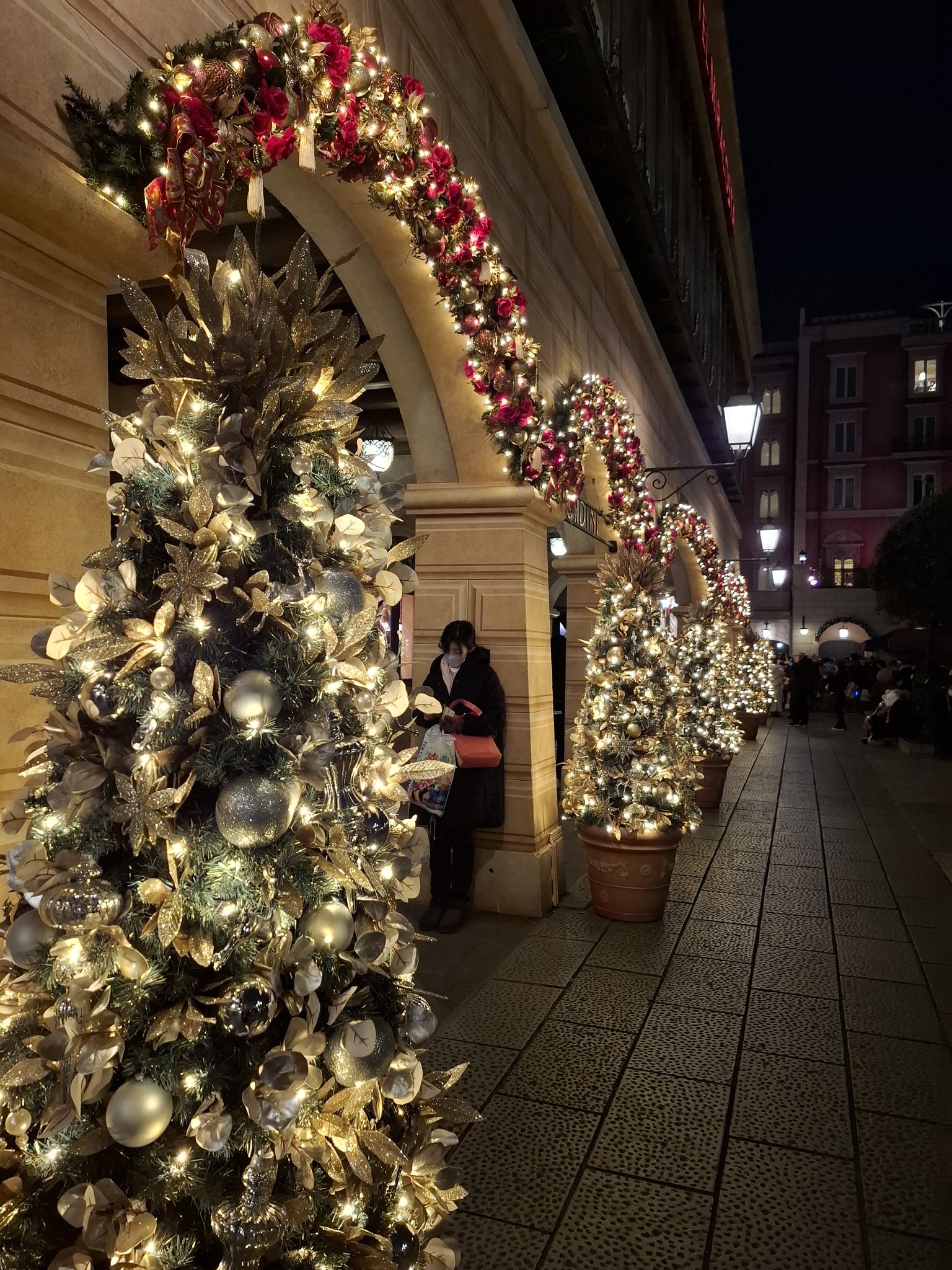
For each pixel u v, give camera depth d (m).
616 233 8.35
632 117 7.88
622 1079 3.01
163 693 1.28
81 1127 1.30
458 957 4.16
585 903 5.08
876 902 5.10
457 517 5.02
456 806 4.47
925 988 3.82
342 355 1.59
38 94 1.73
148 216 1.81
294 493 1.51
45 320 1.85
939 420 33.53
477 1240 2.19
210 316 1.45
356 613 1.52
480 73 4.45
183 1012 1.28
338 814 1.47
